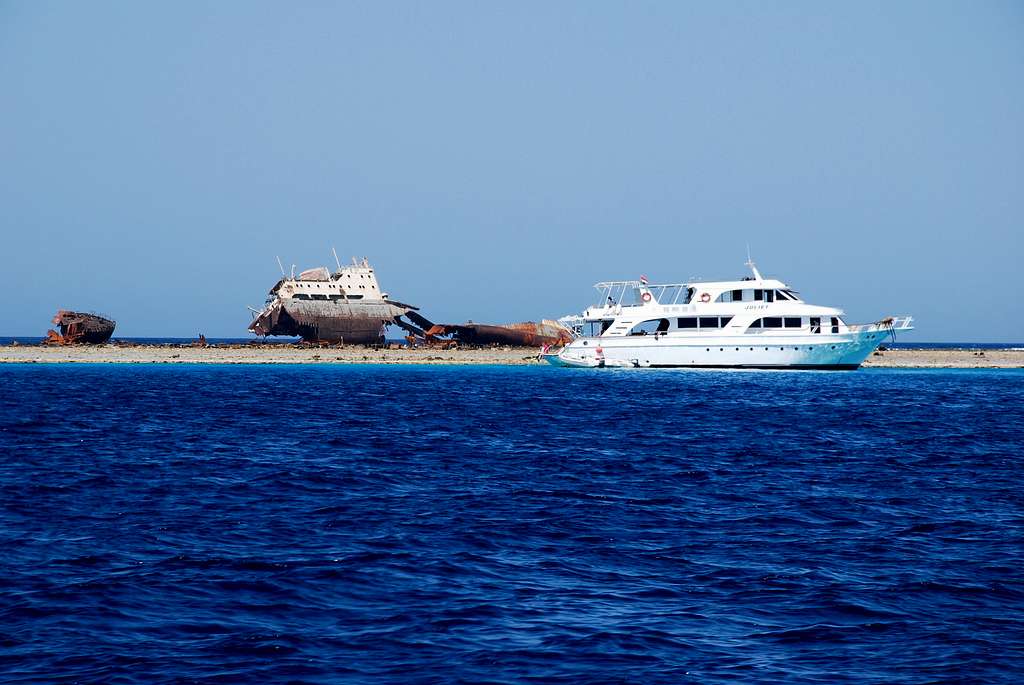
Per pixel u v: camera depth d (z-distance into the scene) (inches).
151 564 2171.5
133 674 1528.1
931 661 1609.3
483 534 2509.8
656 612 1855.3
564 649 1646.2
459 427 5319.9
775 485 3371.1
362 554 2279.8
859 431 5241.1
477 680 1513.3
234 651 1628.9
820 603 1915.6
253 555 2267.5
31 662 1571.1
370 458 3993.6
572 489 3243.1
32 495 3051.2
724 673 1552.7
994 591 2010.3
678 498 3090.6
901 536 2532.0
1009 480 3533.5
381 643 1672.0
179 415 5920.3
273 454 4094.5
